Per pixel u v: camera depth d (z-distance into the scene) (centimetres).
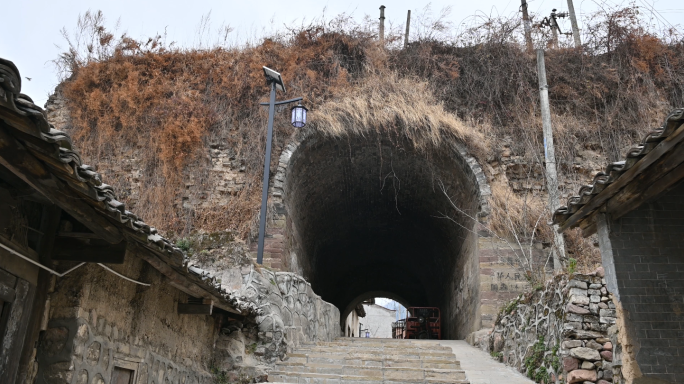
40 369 423
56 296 444
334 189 1666
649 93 1497
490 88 1534
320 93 1508
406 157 1502
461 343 1282
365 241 2198
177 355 680
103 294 485
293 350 974
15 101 277
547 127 1280
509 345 979
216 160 1423
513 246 1316
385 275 2541
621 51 1548
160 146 1414
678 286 530
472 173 1395
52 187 355
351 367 891
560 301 766
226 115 1471
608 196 511
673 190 561
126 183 1391
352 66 1596
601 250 557
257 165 1404
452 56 1584
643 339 516
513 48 1573
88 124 1454
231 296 772
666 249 541
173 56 1552
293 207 1495
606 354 696
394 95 1467
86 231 439
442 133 1430
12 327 383
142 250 494
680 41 1578
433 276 2172
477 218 1357
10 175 364
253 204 1348
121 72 1509
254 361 873
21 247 396
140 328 562
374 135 1442
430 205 1684
